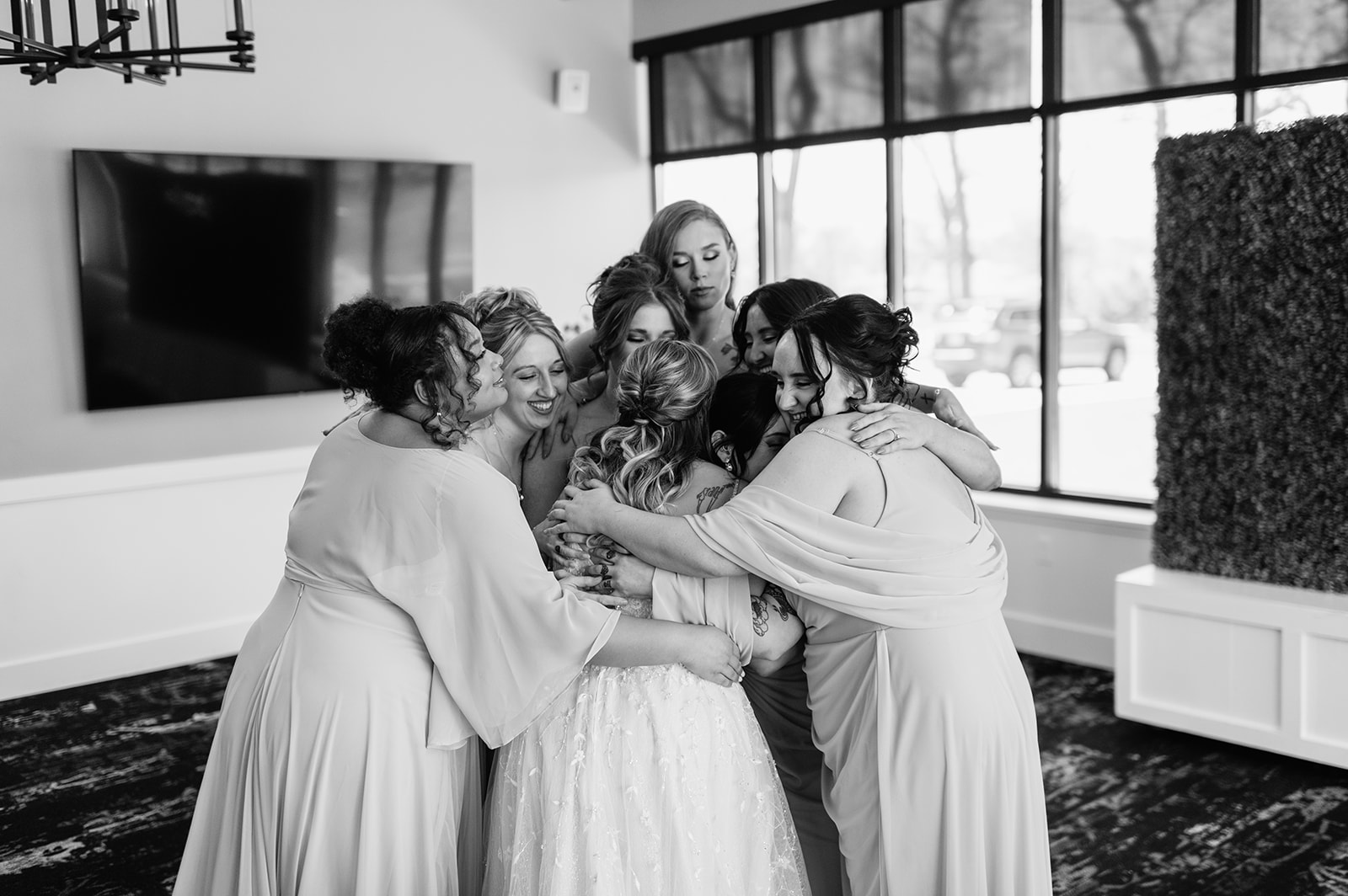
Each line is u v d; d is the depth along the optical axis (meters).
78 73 5.36
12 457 5.34
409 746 2.10
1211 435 4.26
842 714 2.18
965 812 2.07
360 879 2.04
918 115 6.03
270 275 5.93
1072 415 5.54
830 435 2.18
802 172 6.64
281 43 5.97
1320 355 3.96
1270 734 4.07
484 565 2.09
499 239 6.93
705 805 2.08
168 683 5.31
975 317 5.90
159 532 5.46
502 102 6.86
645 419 2.29
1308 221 3.91
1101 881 3.33
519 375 2.51
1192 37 4.94
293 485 5.85
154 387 5.63
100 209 5.40
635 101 7.48
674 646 2.10
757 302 2.69
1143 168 5.19
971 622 2.12
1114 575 5.16
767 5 6.62
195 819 2.24
